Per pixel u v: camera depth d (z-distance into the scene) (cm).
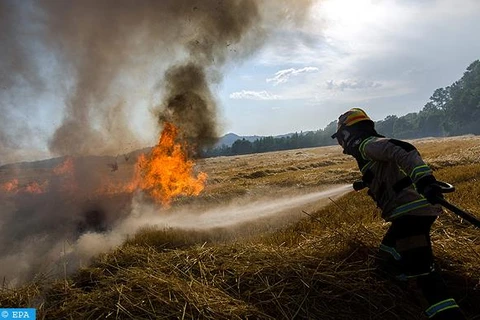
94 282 404
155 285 369
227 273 398
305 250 438
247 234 612
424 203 342
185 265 413
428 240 348
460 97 10638
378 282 379
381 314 358
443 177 1171
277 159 3531
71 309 353
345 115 384
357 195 859
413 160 319
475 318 353
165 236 573
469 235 471
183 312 334
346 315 357
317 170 1953
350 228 469
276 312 354
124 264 439
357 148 364
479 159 1797
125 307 345
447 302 326
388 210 356
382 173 357
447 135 10925
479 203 674
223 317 334
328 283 379
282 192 1209
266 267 399
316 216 671
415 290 368
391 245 373
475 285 377
